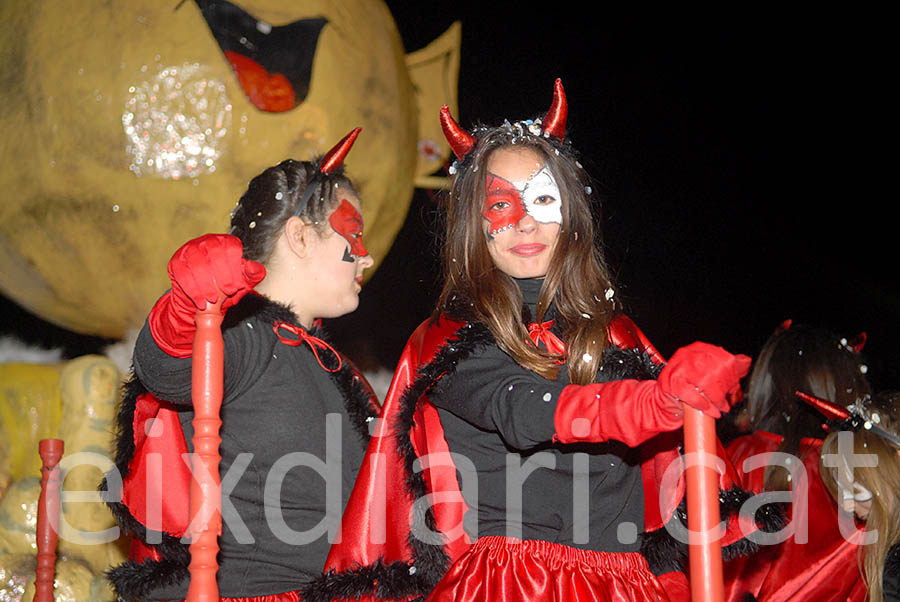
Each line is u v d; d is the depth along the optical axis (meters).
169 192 2.93
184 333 1.56
